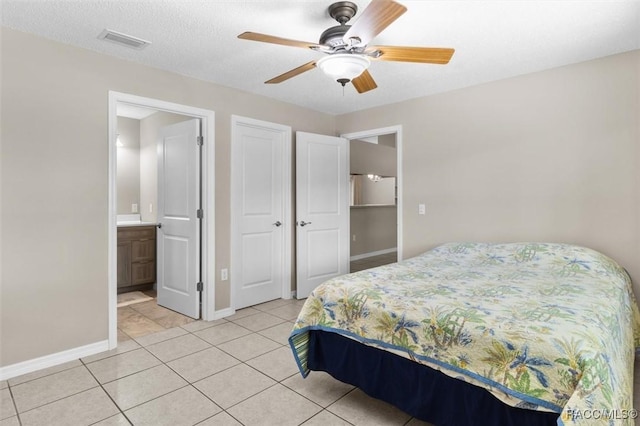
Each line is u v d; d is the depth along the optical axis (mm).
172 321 3504
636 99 2699
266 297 4129
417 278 2359
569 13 2182
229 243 3676
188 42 2600
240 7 2123
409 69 3090
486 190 3441
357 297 2049
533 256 2834
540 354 1396
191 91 3334
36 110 2496
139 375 2426
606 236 2834
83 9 2162
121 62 2889
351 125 4578
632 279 2717
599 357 1316
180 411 2014
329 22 2289
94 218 2760
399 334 1839
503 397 1465
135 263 4523
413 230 3943
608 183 2822
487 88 3416
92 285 2752
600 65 2842
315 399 2148
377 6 1549
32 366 2480
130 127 5082
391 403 1866
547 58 2857
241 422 1918
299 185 4203
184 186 3674
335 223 4547
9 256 2402
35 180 2498
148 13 2201
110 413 1992
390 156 7984
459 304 1802
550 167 3088
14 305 2420
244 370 2504
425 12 2162
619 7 2117
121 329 3293
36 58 2492
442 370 1682
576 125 2957
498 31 2406
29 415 1971
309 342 2250
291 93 3832
